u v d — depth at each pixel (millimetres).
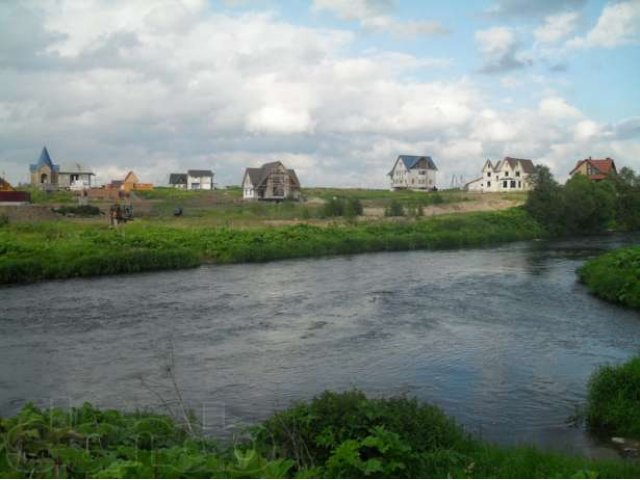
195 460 7102
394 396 12320
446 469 8617
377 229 55094
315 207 76438
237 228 51938
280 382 14820
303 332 20359
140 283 31344
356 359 16906
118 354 17438
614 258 31172
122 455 7742
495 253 47156
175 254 37750
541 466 8875
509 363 16375
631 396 12242
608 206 68125
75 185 110750
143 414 11078
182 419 11867
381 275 34781
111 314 23281
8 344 18516
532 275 34531
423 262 41312
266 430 9570
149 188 121062
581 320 22031
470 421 12227
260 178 97750
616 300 25875
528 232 61438
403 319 22438
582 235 65438
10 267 31234
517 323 21578
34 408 10016
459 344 18531
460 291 28938
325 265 39594
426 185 130250
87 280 32312
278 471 7059
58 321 21922
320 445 9141
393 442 8656
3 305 24938
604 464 9070
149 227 50469
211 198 97875
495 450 9680
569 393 13898
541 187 67750
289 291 29062
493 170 122500
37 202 80000
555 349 17844
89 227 50312
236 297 27297
